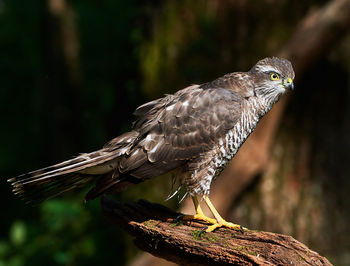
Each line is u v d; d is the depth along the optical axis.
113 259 14.33
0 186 20.88
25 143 22.28
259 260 5.77
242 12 11.89
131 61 15.03
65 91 20.14
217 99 7.43
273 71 7.80
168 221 6.98
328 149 11.84
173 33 12.41
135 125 7.57
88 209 14.42
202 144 7.30
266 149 11.29
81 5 21.66
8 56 22.98
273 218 11.57
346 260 11.60
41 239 14.87
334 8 11.02
